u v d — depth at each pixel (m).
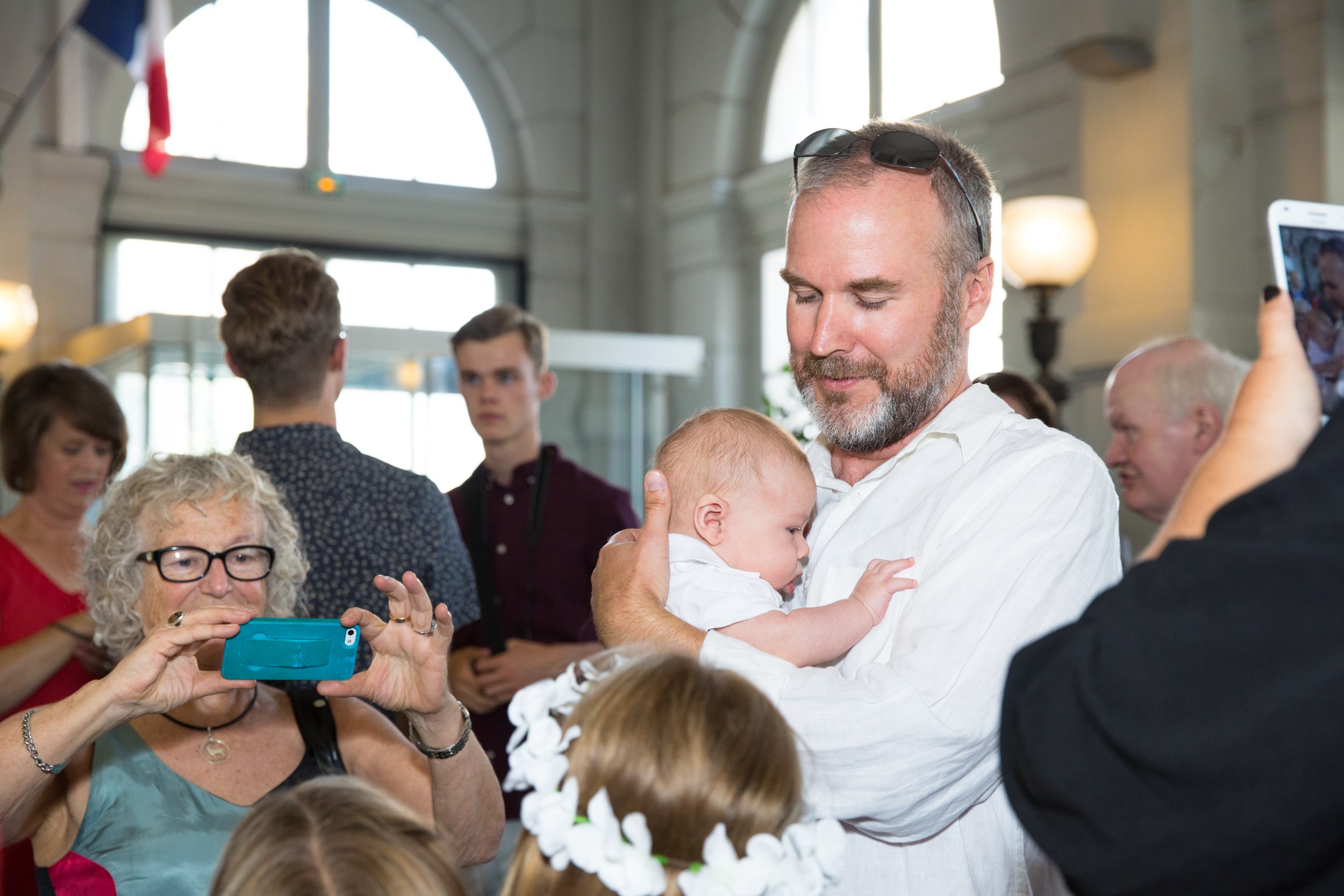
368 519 2.02
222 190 7.96
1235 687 0.77
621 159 9.05
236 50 8.17
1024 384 2.46
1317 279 1.04
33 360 7.21
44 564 2.54
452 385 6.24
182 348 5.59
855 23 7.62
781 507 1.52
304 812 1.07
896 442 1.49
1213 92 4.64
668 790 0.91
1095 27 4.76
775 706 1.05
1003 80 5.90
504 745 2.77
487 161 8.88
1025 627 1.24
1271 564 0.79
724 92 8.27
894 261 1.37
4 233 7.14
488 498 2.98
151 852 1.58
